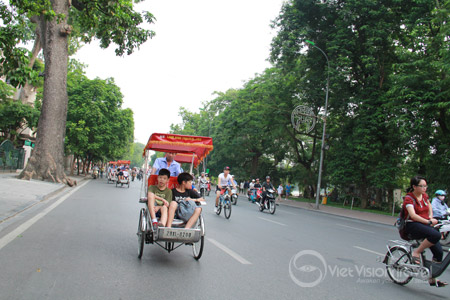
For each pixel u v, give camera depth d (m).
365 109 24.41
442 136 21.48
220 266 5.66
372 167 25.72
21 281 4.23
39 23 20.17
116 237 7.34
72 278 4.49
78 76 37.00
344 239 10.13
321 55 25.84
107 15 15.41
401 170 25.44
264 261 6.23
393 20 23.36
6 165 28.06
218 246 7.28
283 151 42.47
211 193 33.06
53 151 20.23
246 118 34.88
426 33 20.61
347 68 23.30
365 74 25.22
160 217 5.97
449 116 20.05
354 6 23.28
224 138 44.75
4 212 8.94
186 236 5.71
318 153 37.94
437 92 19.36
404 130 19.67
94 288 4.18
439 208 10.55
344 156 26.73
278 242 8.40
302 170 41.94
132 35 17.33
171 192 6.34
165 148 8.98
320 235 10.48
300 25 25.47
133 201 15.92
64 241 6.54
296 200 34.34
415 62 19.17
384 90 24.45
